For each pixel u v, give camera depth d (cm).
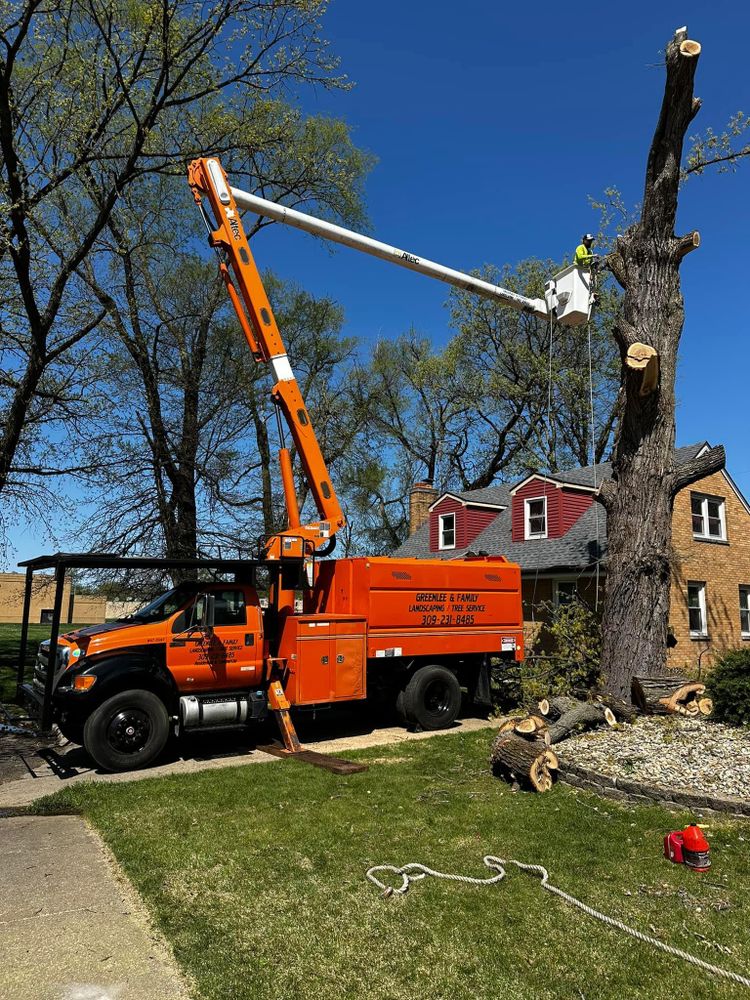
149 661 802
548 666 1234
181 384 1659
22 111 1132
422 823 571
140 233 1447
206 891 439
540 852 503
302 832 551
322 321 2550
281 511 2017
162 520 1594
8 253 1138
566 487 1747
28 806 638
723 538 1766
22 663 930
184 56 1198
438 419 3672
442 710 1038
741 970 345
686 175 1184
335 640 933
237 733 993
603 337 2972
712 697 796
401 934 382
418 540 2378
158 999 321
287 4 1153
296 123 1698
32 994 323
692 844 471
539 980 337
